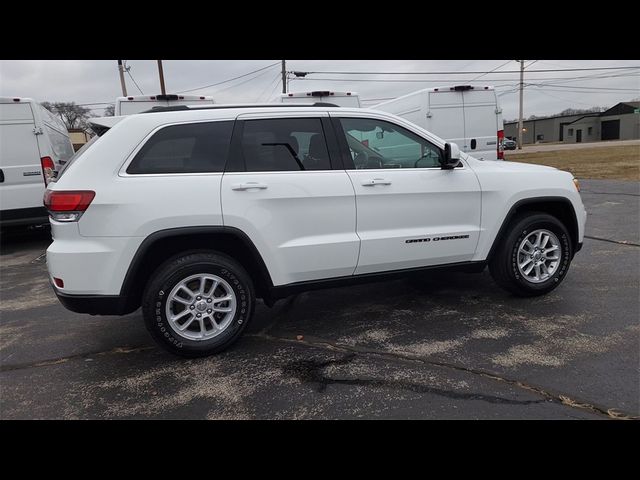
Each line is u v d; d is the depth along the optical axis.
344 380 3.11
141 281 3.51
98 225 3.16
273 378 3.18
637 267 5.36
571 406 2.70
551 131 83.88
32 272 6.67
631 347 3.40
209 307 3.50
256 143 3.58
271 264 3.57
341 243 3.71
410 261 4.00
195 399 2.95
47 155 7.99
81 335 4.16
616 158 24.14
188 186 3.31
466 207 4.12
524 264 4.37
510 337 3.66
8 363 3.62
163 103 9.59
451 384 2.99
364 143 3.98
